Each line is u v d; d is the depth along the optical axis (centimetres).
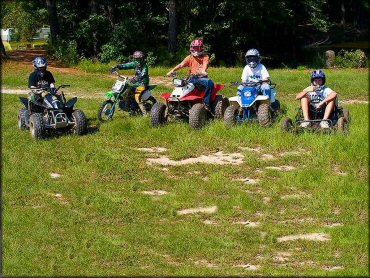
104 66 3656
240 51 5166
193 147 1605
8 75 3231
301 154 1531
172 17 4584
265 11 5131
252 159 1485
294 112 1992
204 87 1800
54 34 4562
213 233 1105
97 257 1023
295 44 5697
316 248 1039
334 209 1207
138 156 1545
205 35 4881
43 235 1095
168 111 1814
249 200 1230
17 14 6744
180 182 1354
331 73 3334
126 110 1964
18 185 1337
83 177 1396
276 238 1084
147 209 1208
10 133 1769
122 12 4809
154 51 4616
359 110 2108
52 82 1772
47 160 1518
